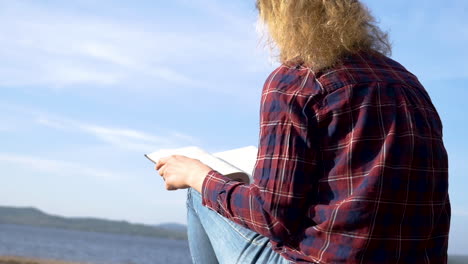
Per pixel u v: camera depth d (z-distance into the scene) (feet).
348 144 5.24
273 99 5.47
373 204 5.03
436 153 5.59
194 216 6.88
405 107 5.45
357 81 5.44
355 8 5.88
